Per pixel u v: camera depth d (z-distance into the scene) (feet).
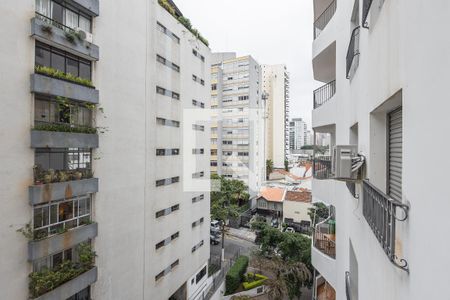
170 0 56.03
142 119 43.32
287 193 130.31
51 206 28.12
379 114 12.55
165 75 50.31
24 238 25.49
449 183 5.01
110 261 36.55
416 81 6.84
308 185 149.38
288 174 178.81
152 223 46.70
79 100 30.68
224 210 84.28
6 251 24.20
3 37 23.79
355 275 17.56
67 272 28.91
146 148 44.65
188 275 59.41
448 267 5.02
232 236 105.40
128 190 40.09
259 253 65.92
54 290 27.30
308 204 115.14
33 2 26.04
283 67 208.95
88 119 33.14
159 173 48.75
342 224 23.30
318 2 33.91
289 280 56.54
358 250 15.71
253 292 64.69
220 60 150.20
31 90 25.70
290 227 111.34
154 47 46.60
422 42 6.43
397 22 8.52
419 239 6.53
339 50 24.39
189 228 59.98
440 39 5.42
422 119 6.42
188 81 58.95
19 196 25.03
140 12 42.47
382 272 10.06
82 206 32.22
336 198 26.03
